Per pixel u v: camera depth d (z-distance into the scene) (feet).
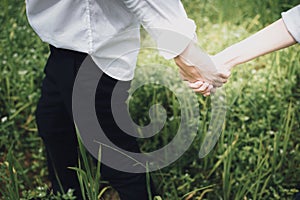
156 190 9.55
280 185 9.71
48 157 9.05
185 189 9.74
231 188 9.74
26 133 11.41
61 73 7.72
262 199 9.50
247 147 9.96
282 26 7.43
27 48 12.95
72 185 9.25
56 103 8.18
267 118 10.76
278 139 9.57
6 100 11.96
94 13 7.17
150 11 6.75
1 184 10.18
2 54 12.64
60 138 8.59
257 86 11.32
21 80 11.78
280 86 11.49
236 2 14.75
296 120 10.80
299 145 10.53
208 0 15.06
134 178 8.34
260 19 14.26
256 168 9.35
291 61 11.83
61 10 7.25
